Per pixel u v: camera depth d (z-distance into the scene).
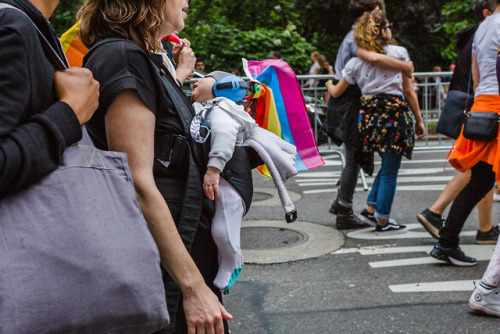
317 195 6.70
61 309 1.08
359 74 4.65
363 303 3.44
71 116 1.21
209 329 1.44
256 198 6.56
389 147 4.56
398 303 3.43
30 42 1.15
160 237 1.40
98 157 1.25
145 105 1.44
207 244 1.72
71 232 1.12
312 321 3.20
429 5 25.09
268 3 16.50
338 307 3.39
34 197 1.12
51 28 1.30
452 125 4.36
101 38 1.57
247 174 1.80
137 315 1.17
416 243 4.66
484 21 4.06
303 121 2.35
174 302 1.55
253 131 1.93
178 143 1.57
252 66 2.31
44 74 1.19
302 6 23.08
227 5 16.34
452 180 4.34
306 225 5.27
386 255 4.36
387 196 4.75
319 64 14.20
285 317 3.27
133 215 1.24
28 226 1.10
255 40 13.46
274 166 1.93
